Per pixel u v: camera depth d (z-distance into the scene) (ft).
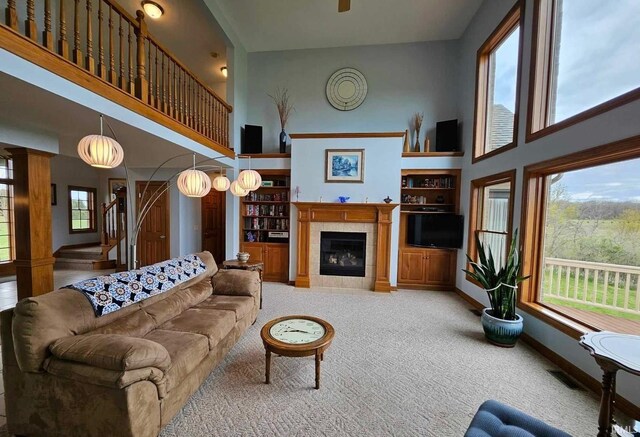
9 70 5.54
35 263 8.95
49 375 5.09
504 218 12.74
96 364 4.75
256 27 16.42
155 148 12.30
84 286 6.56
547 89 9.72
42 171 9.22
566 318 8.63
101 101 7.78
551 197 9.83
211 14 14.10
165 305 8.18
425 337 10.27
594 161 7.84
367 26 16.21
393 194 16.31
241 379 7.50
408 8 14.65
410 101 17.88
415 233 16.81
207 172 19.69
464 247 15.51
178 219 20.08
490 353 9.15
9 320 5.35
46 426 5.18
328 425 5.96
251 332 10.42
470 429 4.36
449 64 17.46
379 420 6.13
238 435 5.65
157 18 14.97
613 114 6.82
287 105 18.88
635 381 6.20
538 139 9.59
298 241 16.83
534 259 10.20
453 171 16.35
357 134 16.42
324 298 14.70
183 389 6.10
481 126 14.48
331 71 18.48
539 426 4.38
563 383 7.57
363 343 9.73
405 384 7.43
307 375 7.74
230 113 17.15
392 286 16.57
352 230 16.66
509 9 11.80
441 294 15.81
